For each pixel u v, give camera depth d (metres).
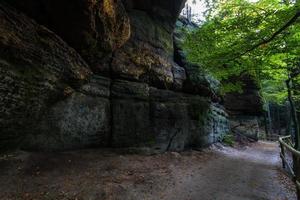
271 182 9.67
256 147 23.66
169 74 16.11
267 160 15.46
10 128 6.98
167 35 17.80
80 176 7.49
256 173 11.15
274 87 32.50
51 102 8.66
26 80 6.91
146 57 14.41
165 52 16.92
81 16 8.59
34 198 5.70
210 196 7.44
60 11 8.37
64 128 9.36
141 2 15.48
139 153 11.70
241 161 14.31
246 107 31.17
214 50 11.99
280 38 10.56
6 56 6.23
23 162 7.16
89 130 10.49
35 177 6.68
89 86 10.59
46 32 7.86
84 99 10.29
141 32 14.82
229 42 11.59
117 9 10.46
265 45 11.13
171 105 15.23
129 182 7.73
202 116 17.98
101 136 11.16
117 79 12.26
